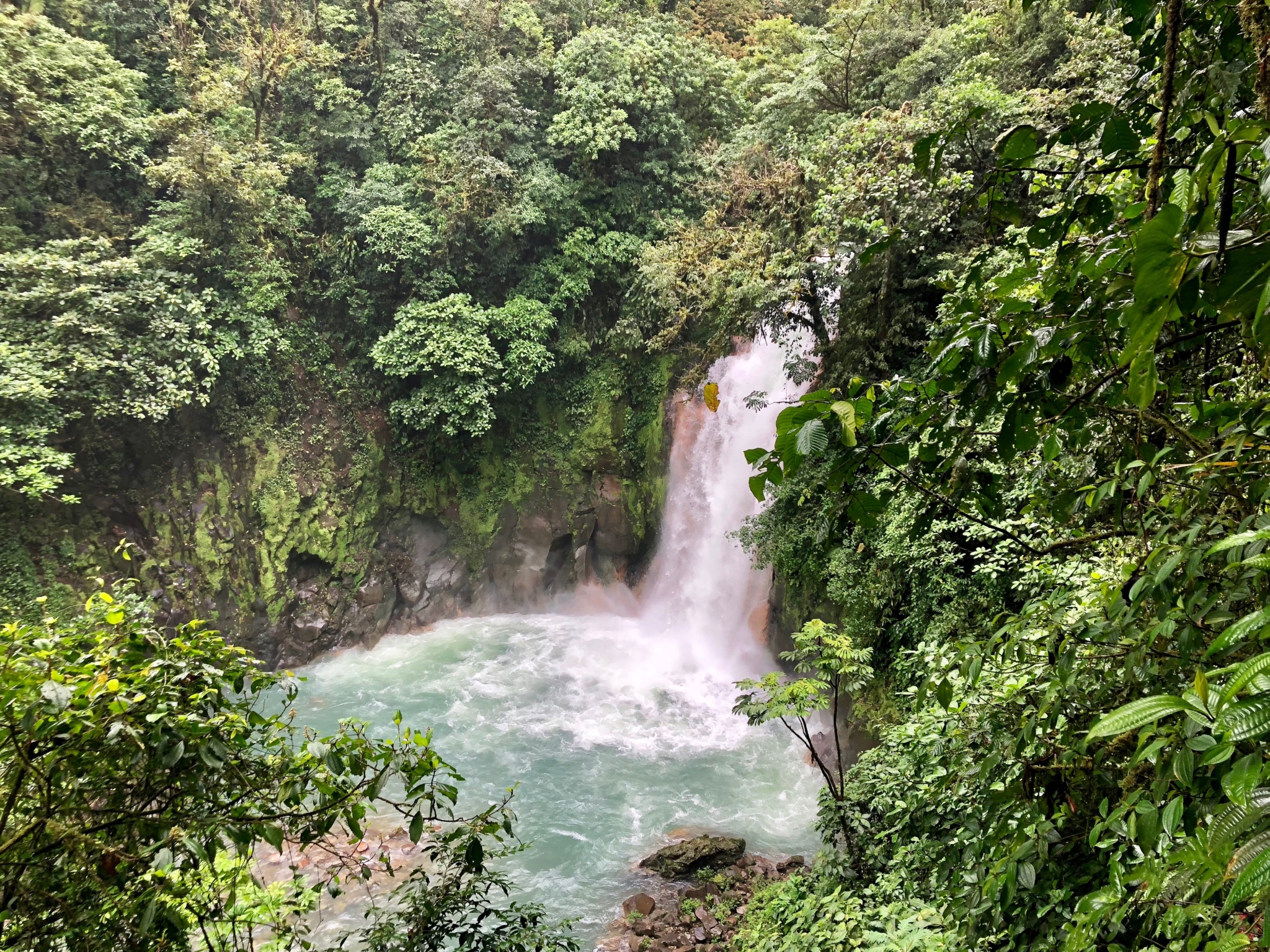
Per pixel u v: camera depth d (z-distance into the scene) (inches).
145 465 609.6
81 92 573.0
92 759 95.0
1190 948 56.1
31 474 476.4
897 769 232.7
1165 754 62.3
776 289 490.3
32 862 94.0
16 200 558.9
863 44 630.5
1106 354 77.9
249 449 665.0
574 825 433.1
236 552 643.5
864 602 415.2
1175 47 64.4
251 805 110.0
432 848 163.6
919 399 83.7
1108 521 108.3
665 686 616.7
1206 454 74.5
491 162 676.7
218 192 614.5
